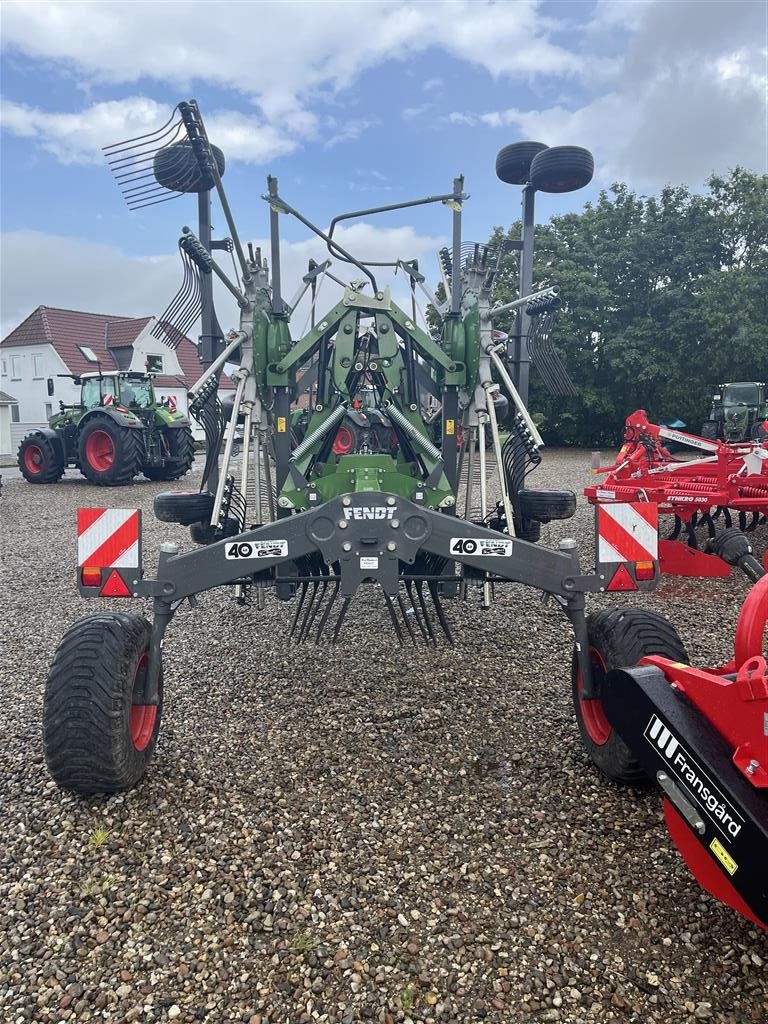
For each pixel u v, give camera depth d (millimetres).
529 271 4871
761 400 16391
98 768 2578
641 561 2834
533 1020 1809
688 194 25047
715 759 1824
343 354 3945
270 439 4375
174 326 4461
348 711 3588
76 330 36469
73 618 5336
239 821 2645
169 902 2232
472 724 3424
